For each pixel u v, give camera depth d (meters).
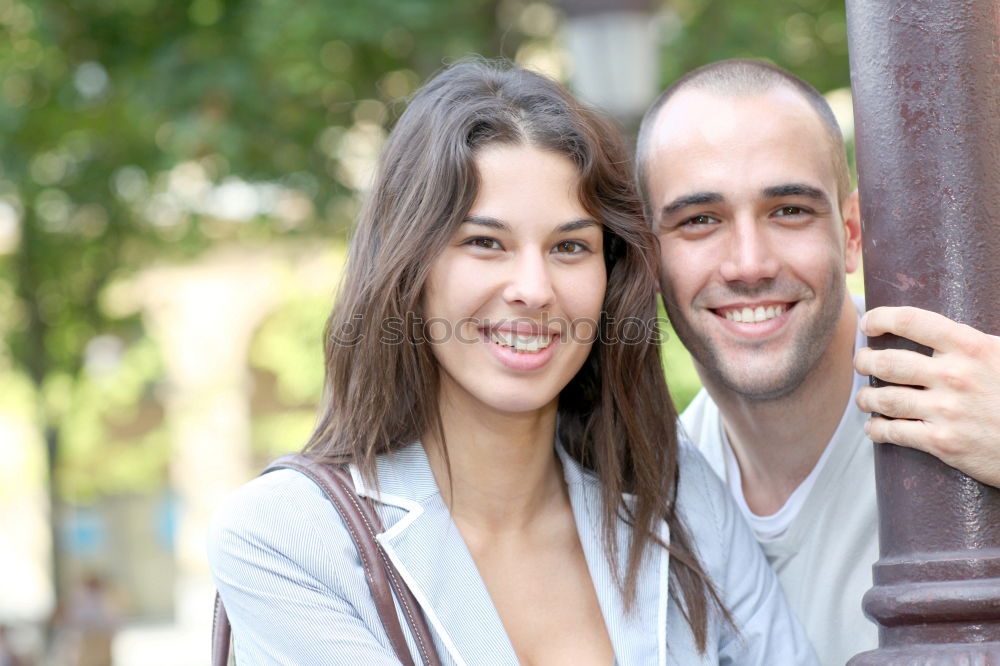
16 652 17.12
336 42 9.59
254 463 28.22
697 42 9.93
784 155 3.15
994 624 2.44
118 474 28.42
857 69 2.66
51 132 12.34
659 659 2.90
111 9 10.71
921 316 2.52
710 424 3.81
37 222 13.98
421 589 2.78
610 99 6.57
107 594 17.78
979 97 2.52
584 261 2.88
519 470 3.02
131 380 24.30
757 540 3.52
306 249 12.00
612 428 3.10
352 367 2.96
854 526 3.36
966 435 2.47
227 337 28.66
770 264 3.15
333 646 2.70
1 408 27.31
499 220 2.77
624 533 3.06
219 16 10.45
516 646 2.92
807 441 3.42
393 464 2.95
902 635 2.53
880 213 2.60
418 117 2.96
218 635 2.93
